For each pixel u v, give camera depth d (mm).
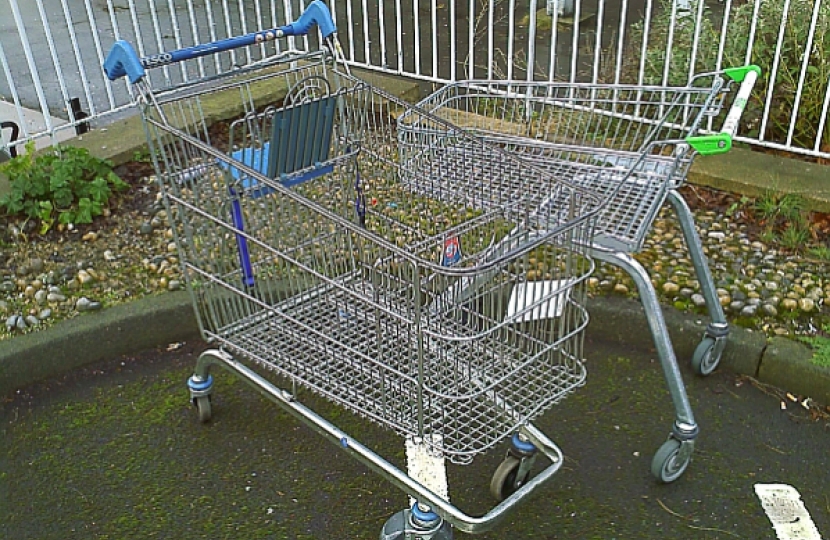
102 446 2973
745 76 2730
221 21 8641
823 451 2877
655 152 3998
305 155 2557
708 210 4156
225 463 2885
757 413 3055
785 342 3188
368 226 2930
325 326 2547
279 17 8508
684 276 3629
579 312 2338
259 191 2477
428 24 8117
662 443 2930
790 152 4590
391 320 2352
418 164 2852
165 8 9375
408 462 2854
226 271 2588
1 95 6844
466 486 2764
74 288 3643
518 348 2283
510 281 2275
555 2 4539
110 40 8305
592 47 6918
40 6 4656
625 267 2414
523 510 2658
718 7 6883
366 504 2699
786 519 2613
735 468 2814
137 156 4684
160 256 3873
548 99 3152
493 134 3082
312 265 2684
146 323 3455
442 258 2303
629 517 2629
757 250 3814
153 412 3133
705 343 3176
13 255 3879
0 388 3221
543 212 2453
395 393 2309
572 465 2840
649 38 5348
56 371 3332
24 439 3012
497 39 7492
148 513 2682
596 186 2711
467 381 2266
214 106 5039
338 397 2344
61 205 4121
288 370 2498
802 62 4324
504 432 2207
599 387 3217
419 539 2250
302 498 2730
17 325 3385
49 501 2738
